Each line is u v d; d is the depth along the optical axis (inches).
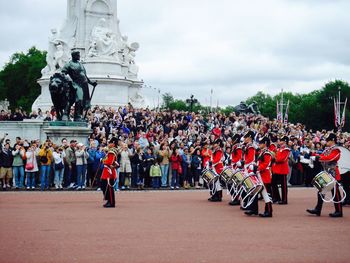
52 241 630.5
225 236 678.5
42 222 781.9
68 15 2608.3
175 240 644.1
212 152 1157.7
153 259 538.6
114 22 2573.8
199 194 1307.8
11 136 1909.4
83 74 1572.3
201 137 1649.9
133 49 2650.1
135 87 2588.6
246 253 574.2
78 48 2501.2
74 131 1528.1
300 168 1657.2
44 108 2407.7
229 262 529.7
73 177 1429.6
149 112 2048.5
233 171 1032.8
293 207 1040.8
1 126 1909.4
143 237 661.9
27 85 5017.2
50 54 2518.5
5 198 1144.8
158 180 1507.1
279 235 692.7
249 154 905.5
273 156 1101.1
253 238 667.4
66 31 2566.4
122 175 1454.2
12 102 5206.7
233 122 2103.8
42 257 544.1
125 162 1451.8
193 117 2041.1
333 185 885.2
